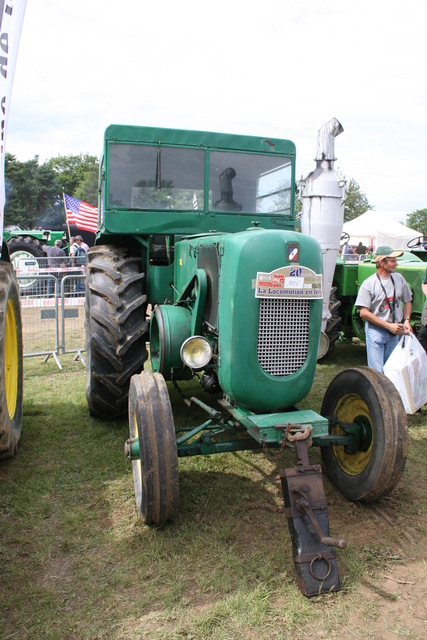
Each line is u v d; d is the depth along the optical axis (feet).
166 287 14.44
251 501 9.86
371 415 9.24
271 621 6.78
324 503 7.64
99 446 12.30
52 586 7.44
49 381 18.02
